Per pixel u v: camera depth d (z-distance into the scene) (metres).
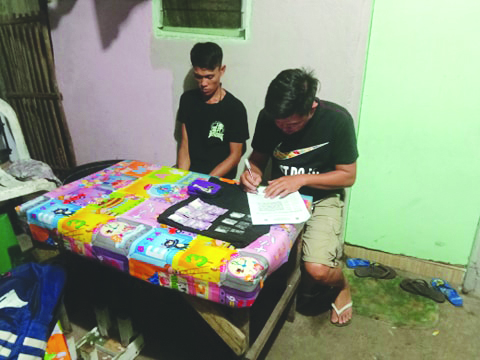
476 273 2.05
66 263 1.78
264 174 2.31
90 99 2.64
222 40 2.10
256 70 2.09
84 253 1.35
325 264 1.62
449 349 1.74
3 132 2.61
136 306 1.82
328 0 1.81
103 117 2.66
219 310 1.27
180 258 1.16
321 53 1.92
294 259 1.66
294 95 1.38
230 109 2.07
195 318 1.89
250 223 1.34
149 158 2.65
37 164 2.39
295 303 1.83
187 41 2.18
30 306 1.33
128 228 1.31
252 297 1.12
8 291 1.36
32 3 2.55
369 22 1.79
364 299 2.04
